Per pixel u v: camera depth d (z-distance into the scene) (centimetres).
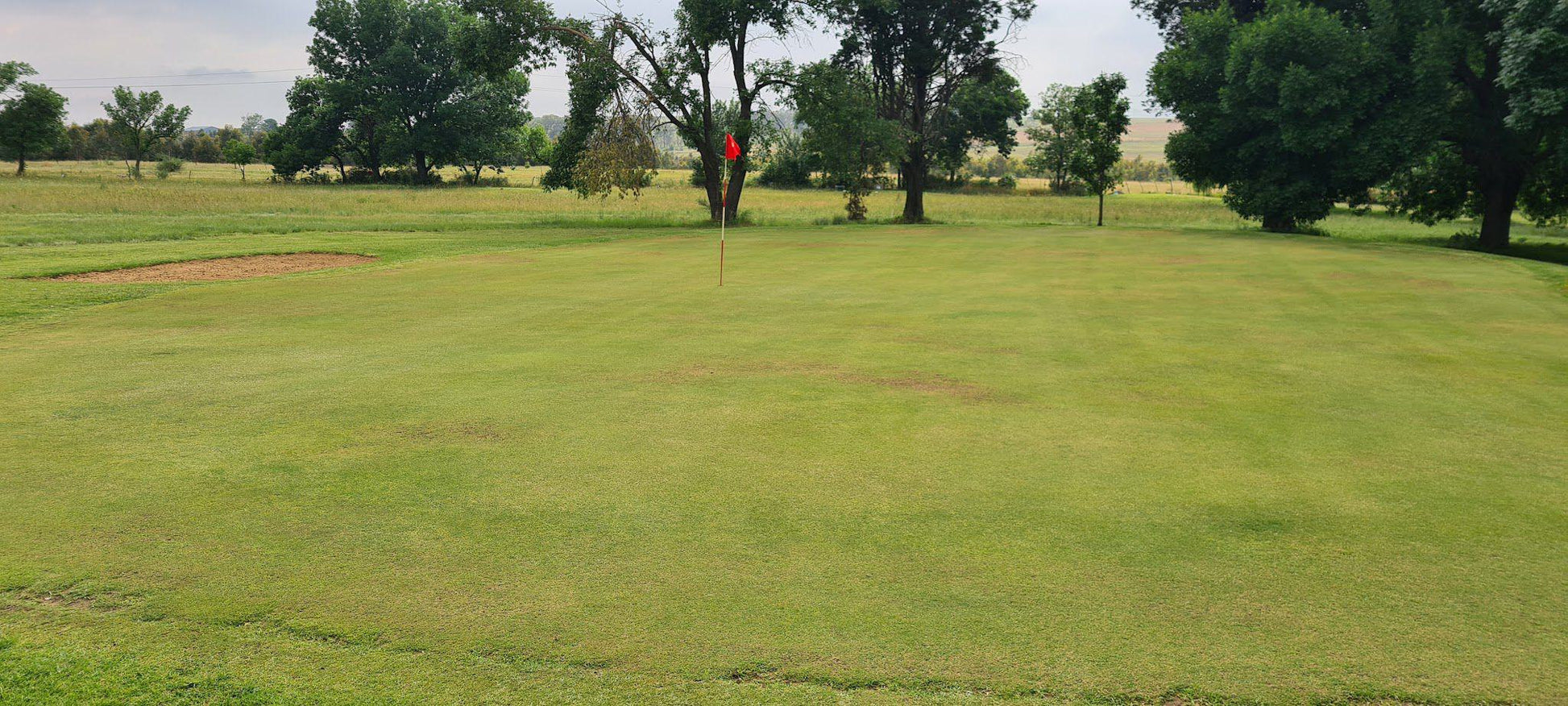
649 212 4731
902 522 448
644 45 3534
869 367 828
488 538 427
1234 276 1625
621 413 659
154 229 2520
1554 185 3005
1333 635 336
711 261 1892
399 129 8394
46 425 621
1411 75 2948
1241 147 3375
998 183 10700
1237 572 391
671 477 516
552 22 3472
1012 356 881
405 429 614
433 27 8244
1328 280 1559
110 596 367
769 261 1903
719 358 866
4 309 1163
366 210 4375
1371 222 4734
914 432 611
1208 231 3247
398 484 503
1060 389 742
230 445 575
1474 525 445
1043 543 422
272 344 932
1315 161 3241
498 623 344
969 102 6919
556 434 602
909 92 4247
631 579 383
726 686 302
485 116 8600
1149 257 2050
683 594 369
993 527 442
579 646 327
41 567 393
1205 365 842
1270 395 725
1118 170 3978
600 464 539
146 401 687
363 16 8219
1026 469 533
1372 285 1484
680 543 421
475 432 606
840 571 392
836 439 593
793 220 4238
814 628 341
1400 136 2892
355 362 841
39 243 2084
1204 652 324
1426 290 1420
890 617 350
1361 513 461
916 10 4009
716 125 3816
